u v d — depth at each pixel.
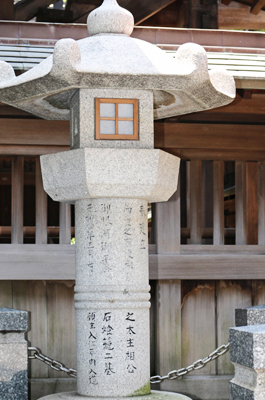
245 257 6.07
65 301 5.89
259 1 8.51
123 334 4.02
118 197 4.08
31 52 5.46
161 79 3.80
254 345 3.31
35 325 5.83
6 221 10.77
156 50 4.07
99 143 3.98
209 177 8.62
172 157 4.18
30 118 5.88
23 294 5.84
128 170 3.93
